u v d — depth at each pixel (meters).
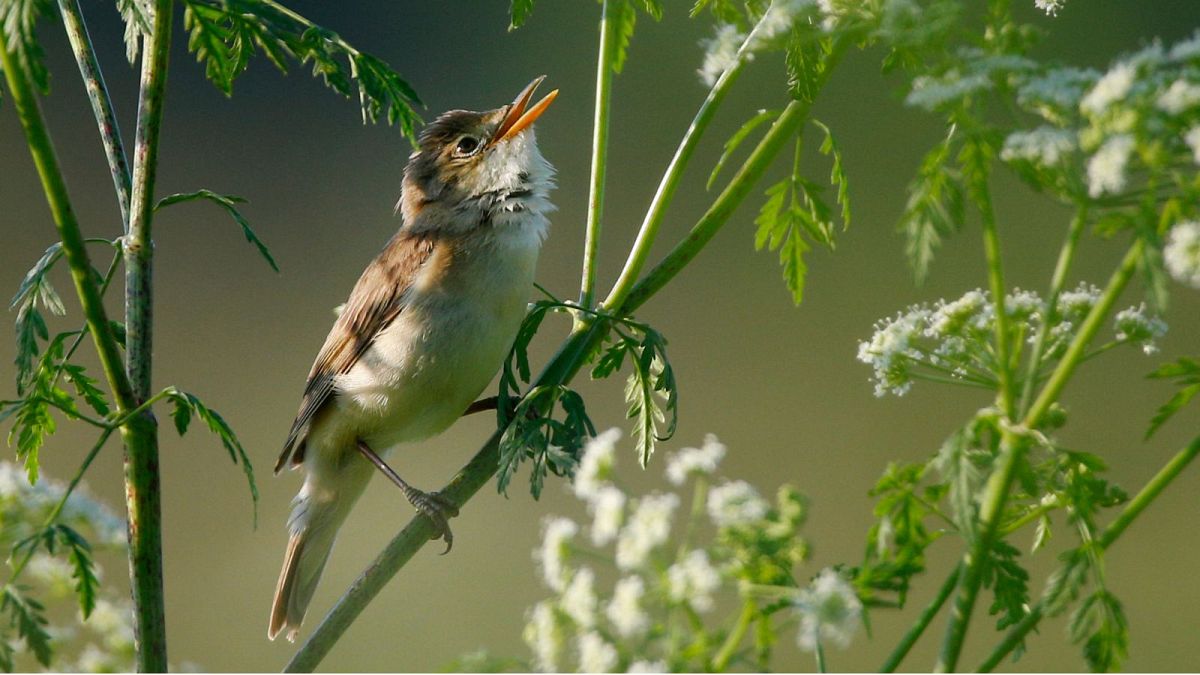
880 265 4.91
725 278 4.91
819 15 3.80
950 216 3.47
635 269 3.84
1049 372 3.73
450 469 4.21
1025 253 4.81
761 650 3.40
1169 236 3.23
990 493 3.45
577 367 3.84
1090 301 3.79
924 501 3.64
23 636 3.49
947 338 3.79
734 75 3.85
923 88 3.53
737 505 3.52
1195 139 3.07
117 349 3.79
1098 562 3.55
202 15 3.81
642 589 3.40
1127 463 4.21
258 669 4.12
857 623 3.29
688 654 3.37
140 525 3.79
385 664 4.12
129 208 3.81
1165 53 3.23
